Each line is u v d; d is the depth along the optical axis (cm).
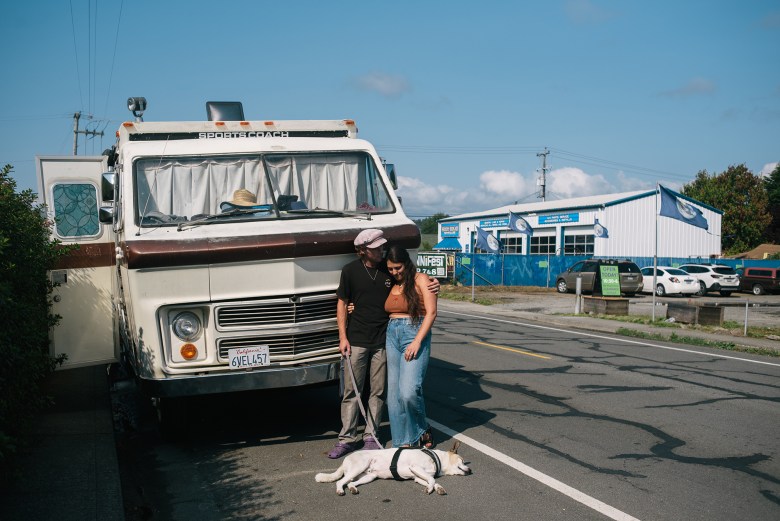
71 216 838
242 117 793
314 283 602
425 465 533
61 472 538
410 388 567
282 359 599
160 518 485
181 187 649
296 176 681
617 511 486
